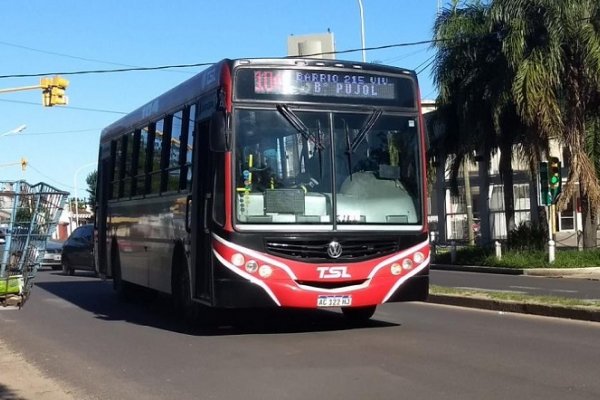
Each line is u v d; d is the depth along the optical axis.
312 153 10.37
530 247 27.83
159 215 13.08
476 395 7.16
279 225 10.04
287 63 10.48
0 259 7.87
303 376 8.13
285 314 13.28
